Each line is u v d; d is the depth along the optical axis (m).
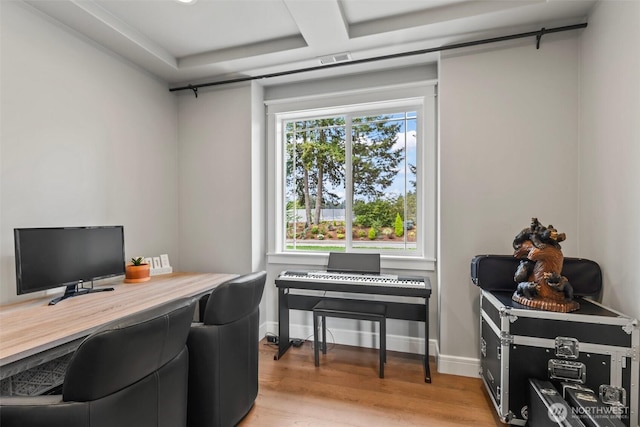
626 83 1.54
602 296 1.74
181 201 3.02
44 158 1.92
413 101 2.68
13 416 0.91
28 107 1.83
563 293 1.60
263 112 3.03
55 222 1.97
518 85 2.12
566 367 1.51
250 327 1.80
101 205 2.28
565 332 1.52
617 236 1.61
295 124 3.08
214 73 2.74
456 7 1.96
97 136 2.25
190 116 3.00
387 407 1.88
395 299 2.71
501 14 1.91
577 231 2.01
